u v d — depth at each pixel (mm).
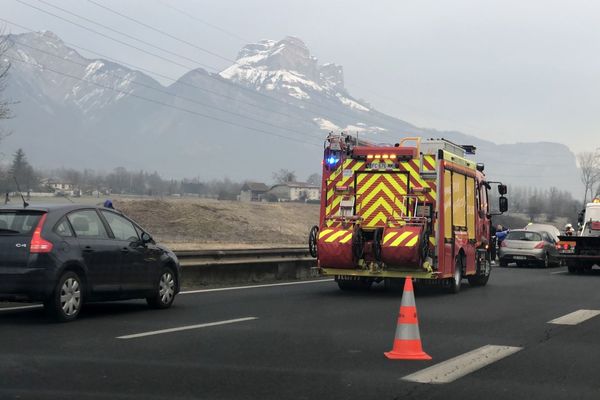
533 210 126625
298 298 15133
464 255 18047
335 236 16094
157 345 9000
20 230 10461
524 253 31125
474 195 19156
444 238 16344
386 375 7531
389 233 15773
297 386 6992
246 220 55906
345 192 16750
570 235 29719
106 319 11188
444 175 16469
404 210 16297
